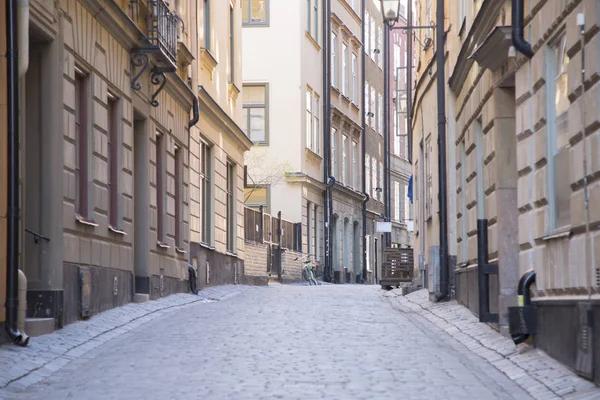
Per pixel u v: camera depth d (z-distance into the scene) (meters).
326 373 10.74
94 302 17.33
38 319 14.45
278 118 46.88
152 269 22.55
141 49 20.75
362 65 59.59
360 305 21.58
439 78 21.75
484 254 14.48
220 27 31.92
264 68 47.03
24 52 13.48
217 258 31.11
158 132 23.83
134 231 22.16
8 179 12.98
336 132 53.84
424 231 27.59
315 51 49.94
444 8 22.89
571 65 10.63
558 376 10.40
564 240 10.98
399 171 69.88
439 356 12.48
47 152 15.36
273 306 20.81
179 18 23.94
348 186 55.47
